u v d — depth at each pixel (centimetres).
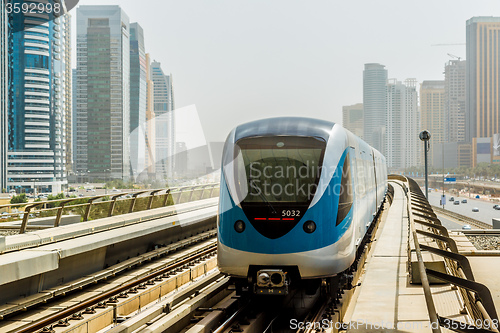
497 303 1078
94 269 1312
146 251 1614
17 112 11294
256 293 807
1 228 1908
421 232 1104
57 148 11775
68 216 2002
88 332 856
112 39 13850
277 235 807
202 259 1488
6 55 11238
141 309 1038
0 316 944
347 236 857
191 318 811
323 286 870
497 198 11306
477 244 2227
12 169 11156
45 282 1115
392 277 1005
